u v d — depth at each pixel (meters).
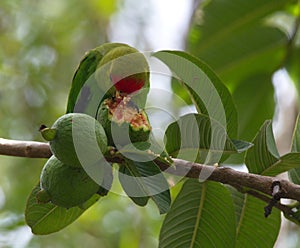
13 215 2.26
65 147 1.23
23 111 3.20
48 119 3.19
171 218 1.37
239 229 1.41
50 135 1.23
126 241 2.87
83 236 2.88
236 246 1.41
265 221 1.40
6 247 2.09
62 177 1.25
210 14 1.76
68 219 1.38
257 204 1.40
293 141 1.38
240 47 1.77
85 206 1.36
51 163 1.26
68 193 1.25
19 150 1.30
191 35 1.77
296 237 2.46
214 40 1.77
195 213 1.37
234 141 1.31
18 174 3.04
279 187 1.28
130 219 2.91
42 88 3.23
